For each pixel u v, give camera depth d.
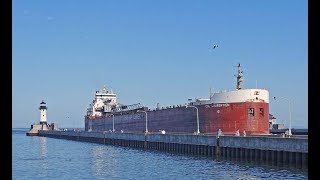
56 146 126.38
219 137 69.88
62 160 74.38
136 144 111.94
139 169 57.31
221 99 96.06
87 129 198.75
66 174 53.19
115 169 58.16
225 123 94.38
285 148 52.00
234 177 45.97
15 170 58.22
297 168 49.59
